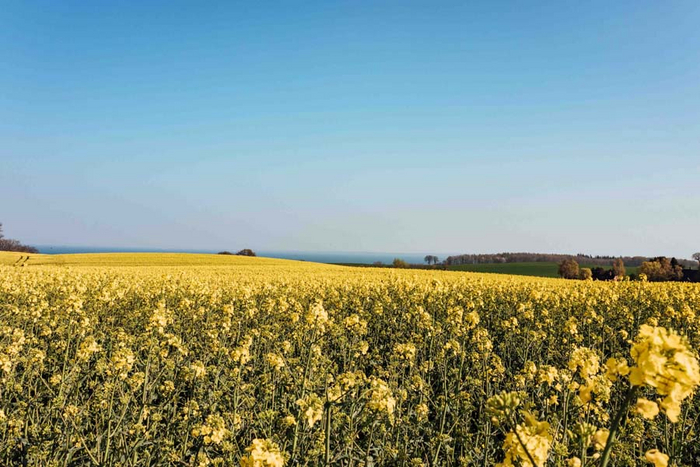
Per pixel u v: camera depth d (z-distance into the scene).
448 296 15.95
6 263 51.19
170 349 9.84
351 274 36.25
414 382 6.87
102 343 10.29
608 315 14.05
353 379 5.86
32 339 9.31
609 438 2.28
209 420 5.46
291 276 30.80
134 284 18.56
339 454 5.46
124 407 6.17
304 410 5.08
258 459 3.40
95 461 5.42
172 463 5.80
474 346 10.16
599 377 5.36
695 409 7.04
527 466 2.57
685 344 2.16
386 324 13.59
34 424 6.34
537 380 6.68
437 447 5.83
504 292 18.50
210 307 13.52
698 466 5.98
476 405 7.52
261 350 10.11
